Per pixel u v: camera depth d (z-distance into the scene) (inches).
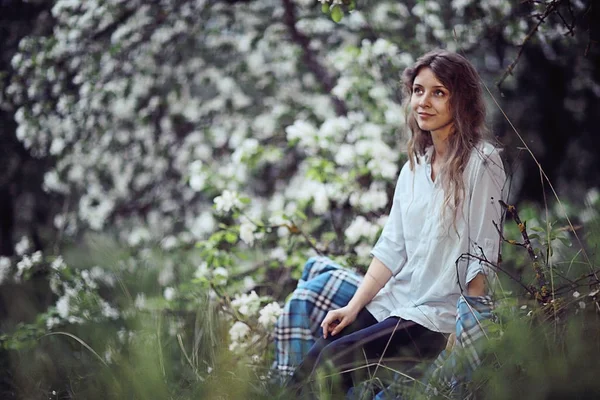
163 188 225.1
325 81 212.4
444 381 93.4
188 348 123.6
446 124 106.3
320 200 155.3
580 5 149.3
